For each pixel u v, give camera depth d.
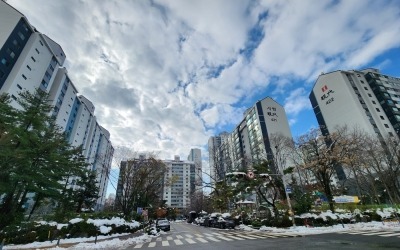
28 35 42.16
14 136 17.48
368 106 58.12
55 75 50.00
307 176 35.31
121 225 23.67
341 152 27.08
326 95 63.88
